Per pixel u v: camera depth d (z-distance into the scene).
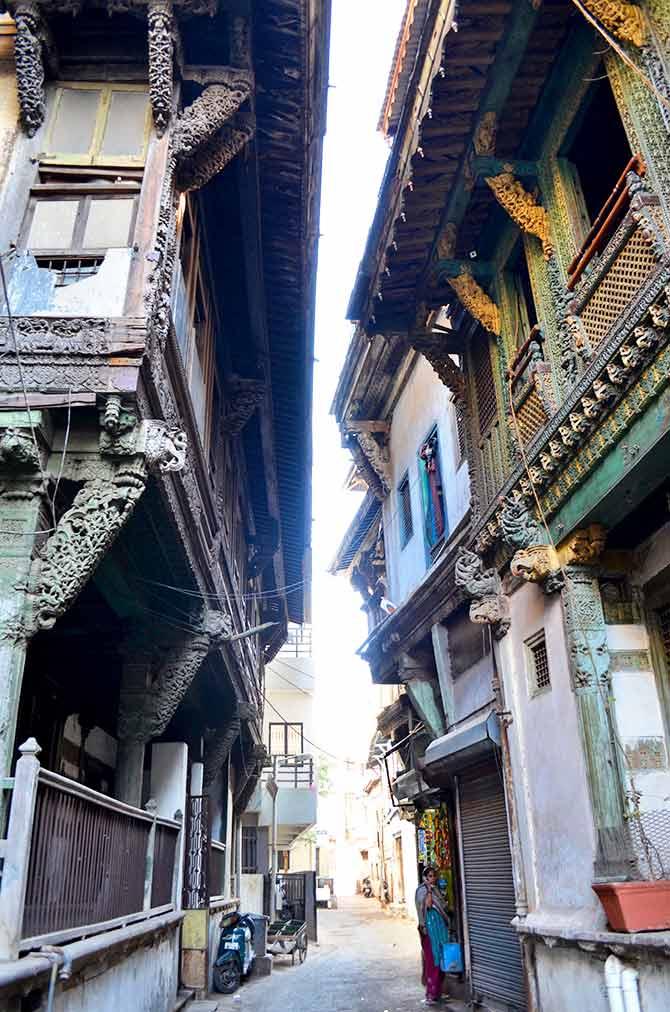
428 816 13.19
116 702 10.21
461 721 10.95
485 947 9.55
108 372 5.52
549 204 7.14
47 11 6.84
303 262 9.75
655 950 4.91
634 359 5.12
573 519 6.43
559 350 6.72
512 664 7.97
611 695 6.27
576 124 6.81
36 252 6.22
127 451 5.49
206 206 9.04
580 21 6.38
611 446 5.68
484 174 7.23
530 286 8.16
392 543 15.37
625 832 5.81
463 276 8.45
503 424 8.14
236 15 7.00
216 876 13.83
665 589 6.44
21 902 4.14
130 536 7.04
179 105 7.15
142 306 5.82
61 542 5.36
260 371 11.43
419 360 13.77
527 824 7.42
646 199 5.09
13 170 6.56
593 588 6.59
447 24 6.52
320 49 7.50
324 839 61.97
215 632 8.66
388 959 16.47
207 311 9.41
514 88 7.02
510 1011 8.61
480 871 9.83
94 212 6.47
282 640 22.20
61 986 4.72
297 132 8.16
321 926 28.11
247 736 15.98
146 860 7.30
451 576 10.62
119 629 8.75
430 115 7.03
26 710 8.11
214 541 9.84
